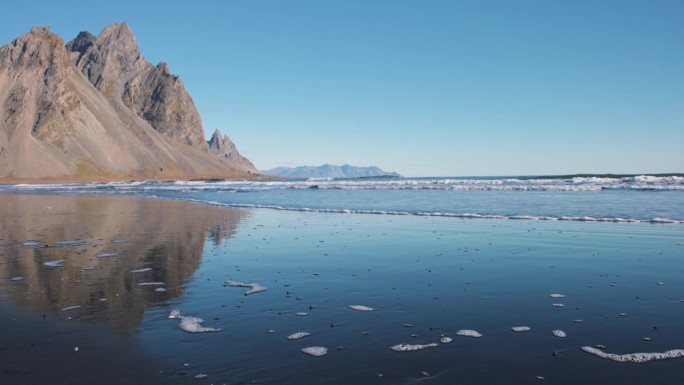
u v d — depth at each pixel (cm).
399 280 1025
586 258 1239
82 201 4138
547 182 6481
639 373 550
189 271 1134
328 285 987
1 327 731
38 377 554
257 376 554
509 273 1078
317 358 605
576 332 686
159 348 640
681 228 1780
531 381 534
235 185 9244
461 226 1955
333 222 2198
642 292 895
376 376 552
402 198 3941
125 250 1442
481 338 669
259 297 898
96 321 758
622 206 2705
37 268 1170
